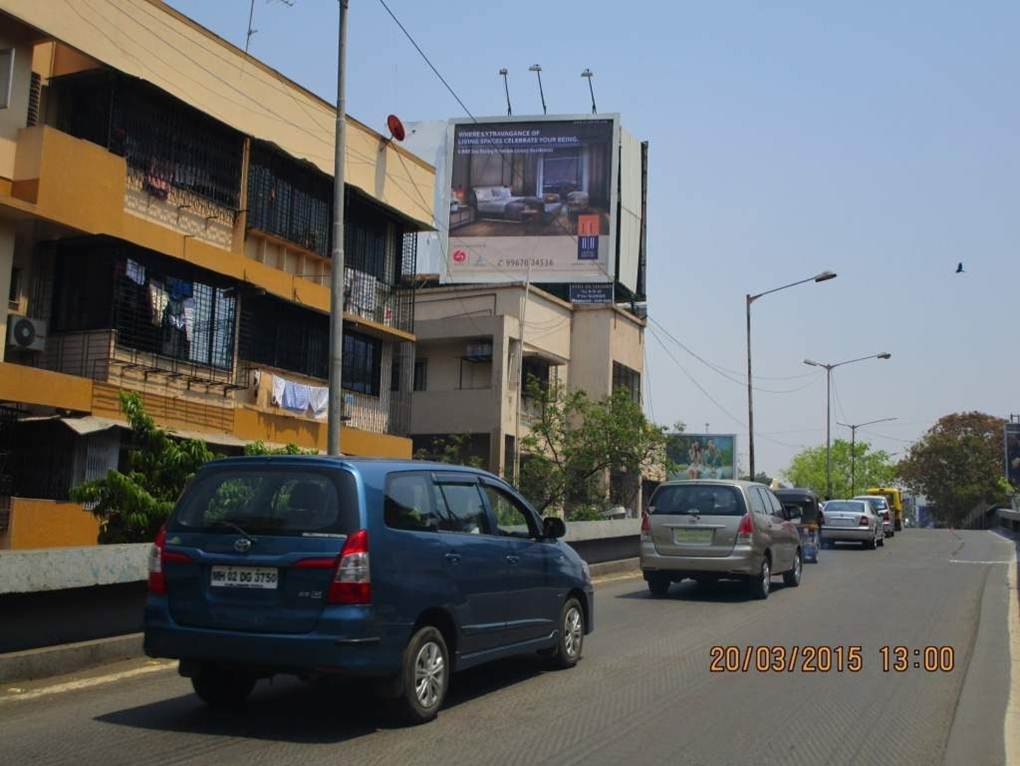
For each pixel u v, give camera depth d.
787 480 114.38
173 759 6.00
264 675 6.96
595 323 37.69
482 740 6.60
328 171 22.09
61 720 6.98
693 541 14.95
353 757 6.11
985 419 87.62
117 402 16.31
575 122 39.50
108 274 16.61
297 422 21.23
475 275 39.25
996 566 22.67
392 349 26.12
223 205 19.30
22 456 16.05
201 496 7.08
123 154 17.16
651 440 29.59
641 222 41.75
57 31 15.60
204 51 18.55
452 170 40.00
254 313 20.61
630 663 9.61
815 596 15.65
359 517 6.64
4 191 15.12
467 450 32.66
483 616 7.75
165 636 6.79
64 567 8.47
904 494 92.06
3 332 15.50
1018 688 8.72
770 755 6.41
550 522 9.09
